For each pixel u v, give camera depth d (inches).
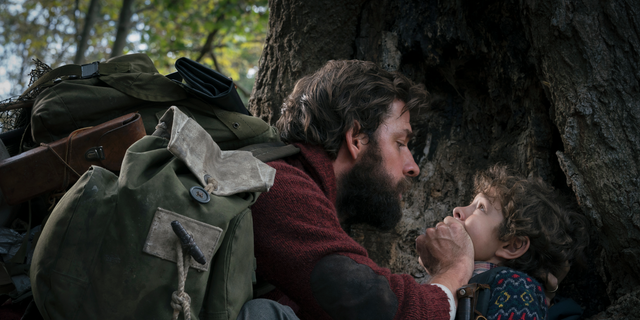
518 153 76.7
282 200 46.8
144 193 36.3
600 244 67.7
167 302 36.0
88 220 36.1
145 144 41.5
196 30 365.4
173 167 39.4
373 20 84.3
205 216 37.5
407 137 59.6
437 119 88.0
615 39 57.9
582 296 73.1
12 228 49.3
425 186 86.4
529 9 62.7
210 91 56.1
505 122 80.7
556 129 71.3
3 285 44.2
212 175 41.5
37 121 49.0
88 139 46.8
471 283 59.2
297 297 45.7
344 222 61.1
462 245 58.0
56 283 35.2
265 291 51.4
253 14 360.5
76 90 50.6
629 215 57.2
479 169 82.8
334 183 54.6
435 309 45.5
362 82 56.9
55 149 46.1
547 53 62.0
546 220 62.6
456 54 78.5
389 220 59.7
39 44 390.9
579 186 60.6
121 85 52.4
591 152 59.1
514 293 56.9
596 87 58.5
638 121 56.8
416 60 84.8
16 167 45.1
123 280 35.2
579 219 65.5
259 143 56.7
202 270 37.0
